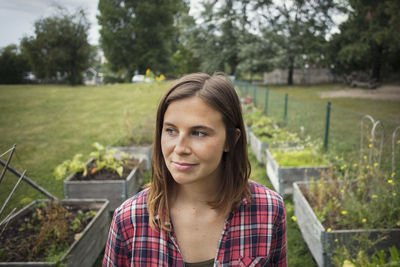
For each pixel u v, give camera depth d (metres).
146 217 0.88
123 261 0.91
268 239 0.89
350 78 22.31
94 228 2.54
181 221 0.87
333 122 5.98
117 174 3.67
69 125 8.26
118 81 35.34
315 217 2.45
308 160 3.91
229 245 0.86
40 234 2.16
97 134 7.11
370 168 2.77
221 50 22.42
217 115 0.72
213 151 0.72
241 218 0.88
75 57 25.38
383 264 1.83
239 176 0.86
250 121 6.73
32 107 11.79
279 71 26.94
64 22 23.84
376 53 17.44
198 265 0.87
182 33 23.05
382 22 9.38
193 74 0.80
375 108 10.76
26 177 2.31
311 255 2.68
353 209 2.44
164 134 0.76
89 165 3.90
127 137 5.24
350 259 2.08
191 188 0.86
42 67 24.86
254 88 10.66
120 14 30.81
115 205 3.44
